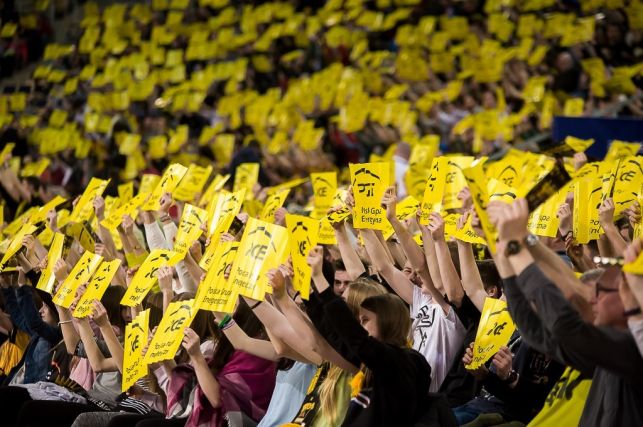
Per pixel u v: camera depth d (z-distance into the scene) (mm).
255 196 12391
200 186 11711
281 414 7301
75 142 20406
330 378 6762
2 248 11398
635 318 5055
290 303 6691
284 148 17797
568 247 7828
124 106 22688
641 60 17891
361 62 21688
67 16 28828
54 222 11039
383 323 6352
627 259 5023
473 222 5668
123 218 10102
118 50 25859
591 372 5547
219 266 6980
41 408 8617
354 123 18344
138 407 8484
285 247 6668
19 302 9531
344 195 9867
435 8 22328
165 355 7223
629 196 8094
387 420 6133
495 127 15664
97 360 8406
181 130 18297
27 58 27219
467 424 6855
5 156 15984
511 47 19328
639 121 12531
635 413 5457
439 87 20047
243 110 21516
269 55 24031
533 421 6211
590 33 17938
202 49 24812
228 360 7699
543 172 9719
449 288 7332
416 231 9000
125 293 8359
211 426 7438
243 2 26625
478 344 6852
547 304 5102
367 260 8961
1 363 10516
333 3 24547
